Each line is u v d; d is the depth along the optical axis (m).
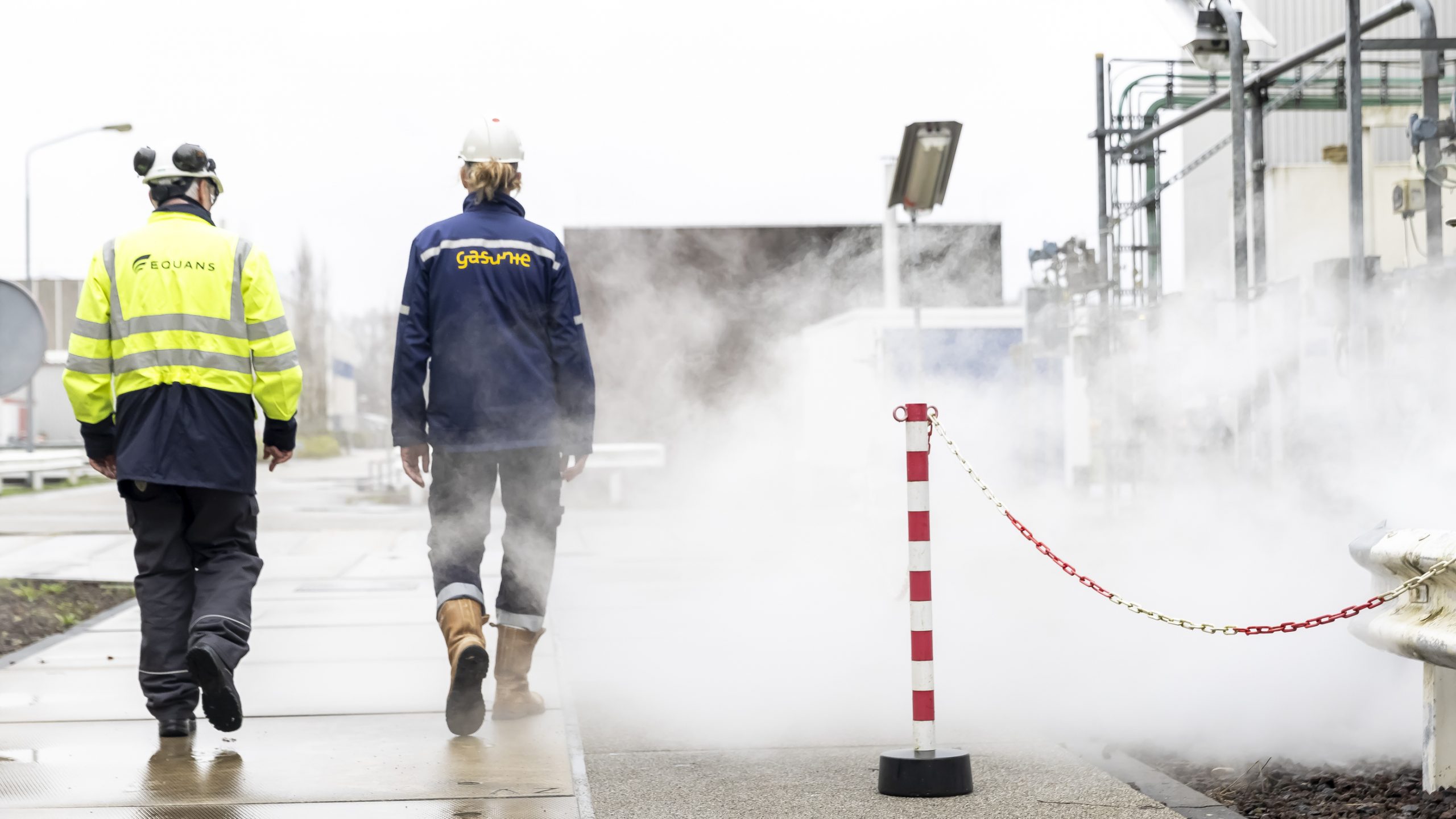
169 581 4.17
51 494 22.89
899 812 3.35
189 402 4.10
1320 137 15.51
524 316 4.31
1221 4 7.45
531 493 4.38
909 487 3.63
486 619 4.24
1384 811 3.29
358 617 6.94
